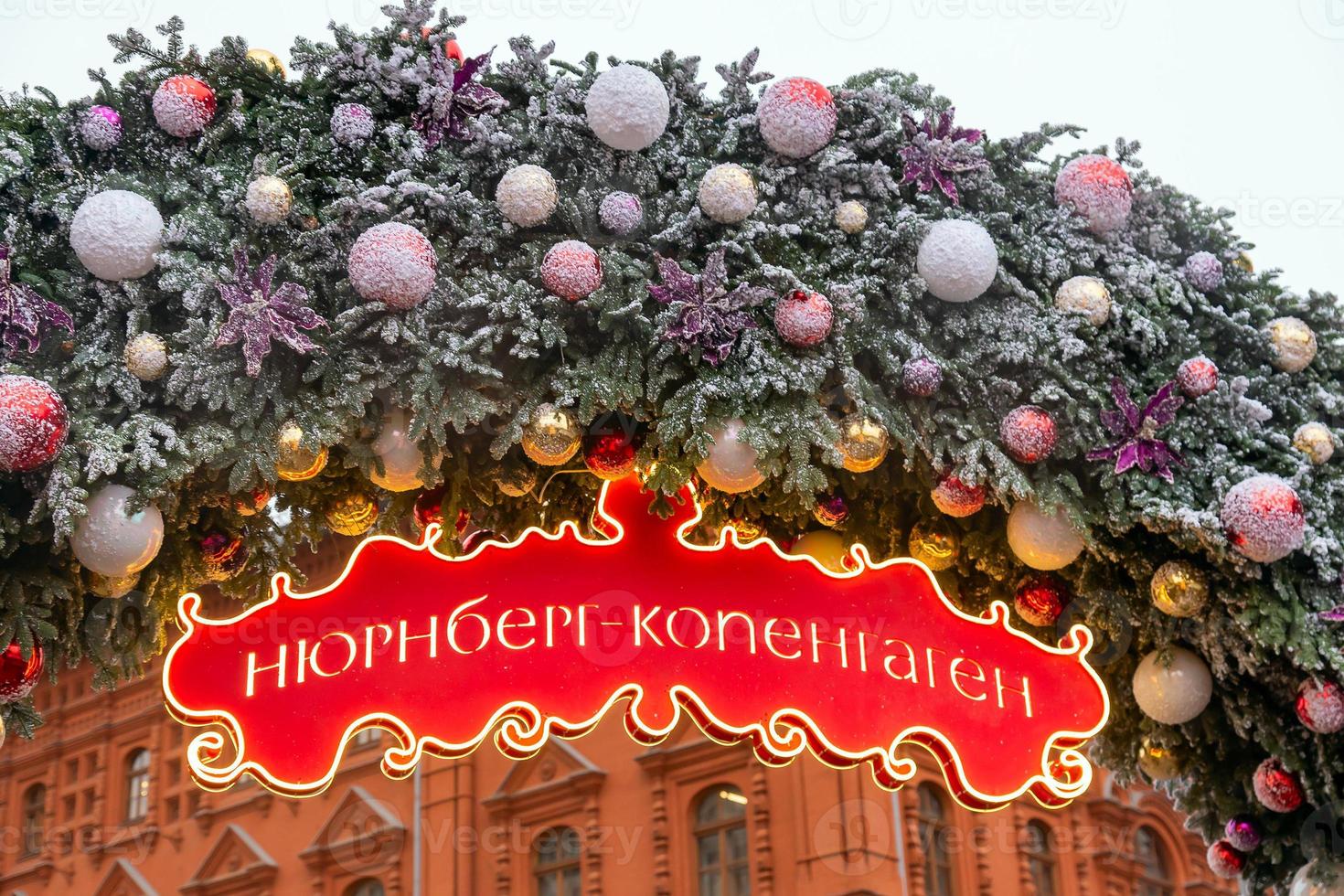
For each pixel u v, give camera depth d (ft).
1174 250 11.81
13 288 9.71
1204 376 11.05
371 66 10.61
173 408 10.07
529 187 10.23
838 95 11.15
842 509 12.09
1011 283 10.95
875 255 10.89
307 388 10.21
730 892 43.68
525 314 10.09
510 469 11.70
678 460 10.46
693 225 10.55
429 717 10.71
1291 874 12.76
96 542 9.57
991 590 13.01
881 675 11.37
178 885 54.24
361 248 9.86
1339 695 11.06
